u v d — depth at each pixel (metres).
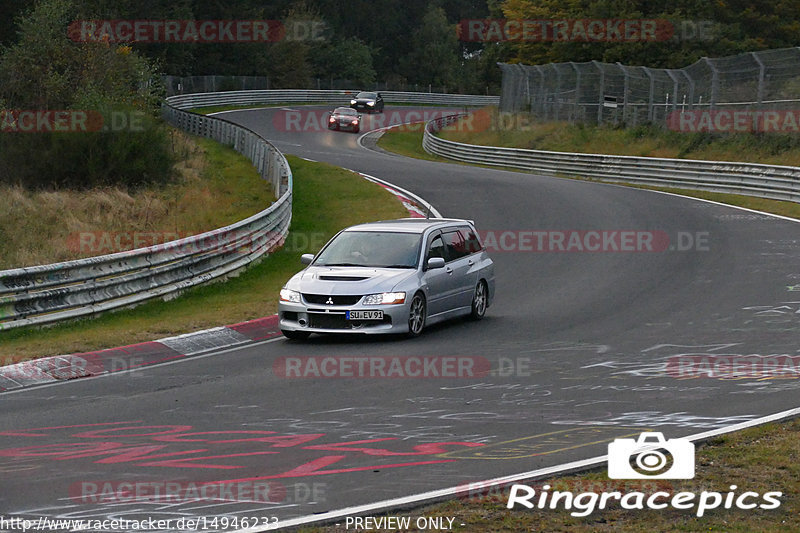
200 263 32.53
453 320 25.98
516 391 17.31
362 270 23.59
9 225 42.19
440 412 15.77
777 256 35.25
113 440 14.28
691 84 73.94
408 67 197.00
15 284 25.22
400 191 57.34
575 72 88.44
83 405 16.89
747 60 69.00
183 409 16.38
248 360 20.98
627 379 18.14
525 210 49.69
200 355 21.84
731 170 56.72
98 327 25.72
